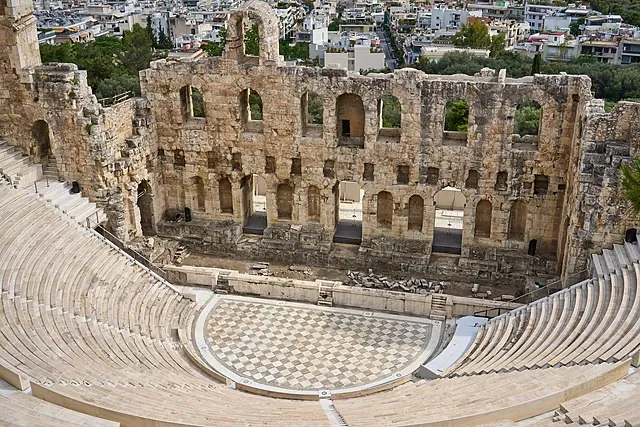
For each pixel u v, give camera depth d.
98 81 105.00
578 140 49.56
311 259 58.28
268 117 57.38
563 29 190.38
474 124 53.44
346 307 51.91
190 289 53.91
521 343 41.78
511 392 32.75
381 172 56.50
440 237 60.59
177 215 63.16
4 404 28.47
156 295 49.72
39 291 42.03
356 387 42.41
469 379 37.75
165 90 58.84
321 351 46.47
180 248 60.62
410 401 34.81
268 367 44.66
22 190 51.81
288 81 55.72
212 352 46.19
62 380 31.92
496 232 56.59
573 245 47.88
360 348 46.84
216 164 60.28
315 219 60.97
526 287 52.00
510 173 54.31
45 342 36.75
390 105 97.06
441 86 52.88
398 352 46.31
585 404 29.42
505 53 137.50
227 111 58.16
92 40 179.50
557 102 51.53
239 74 56.66
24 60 54.38
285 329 49.09
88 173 55.34
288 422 30.92
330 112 55.69
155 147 60.56
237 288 53.66
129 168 56.81
